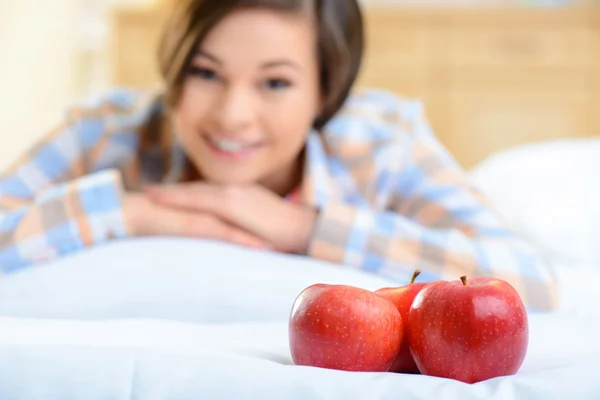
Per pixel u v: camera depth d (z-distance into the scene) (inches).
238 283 46.2
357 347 28.9
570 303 59.3
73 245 57.2
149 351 27.6
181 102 58.9
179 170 68.2
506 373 28.8
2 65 152.6
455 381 26.6
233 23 56.0
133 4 154.9
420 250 57.4
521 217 86.0
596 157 91.4
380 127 67.4
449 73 146.3
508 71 146.6
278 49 56.7
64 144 69.1
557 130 147.4
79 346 27.9
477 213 63.2
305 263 50.2
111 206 57.7
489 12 144.8
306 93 59.7
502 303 28.7
